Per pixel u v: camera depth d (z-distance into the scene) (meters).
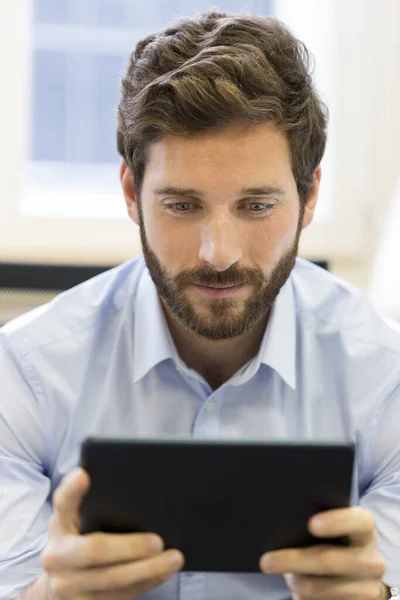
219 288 0.96
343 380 1.12
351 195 2.10
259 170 0.93
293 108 0.96
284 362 1.08
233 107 0.90
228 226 0.94
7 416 1.07
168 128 0.91
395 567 0.98
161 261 0.98
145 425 1.10
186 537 0.77
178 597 1.03
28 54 2.10
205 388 1.08
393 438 1.09
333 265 2.12
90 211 2.10
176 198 0.94
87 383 1.11
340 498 0.75
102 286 1.18
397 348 1.12
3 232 2.06
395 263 1.78
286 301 1.12
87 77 2.16
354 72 2.07
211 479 0.74
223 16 1.03
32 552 0.99
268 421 1.09
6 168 2.06
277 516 0.76
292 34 1.02
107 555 0.76
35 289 1.55
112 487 0.75
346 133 2.08
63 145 2.18
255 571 0.79
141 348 1.10
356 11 2.05
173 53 0.97
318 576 0.81
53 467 1.11
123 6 2.14
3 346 1.11
